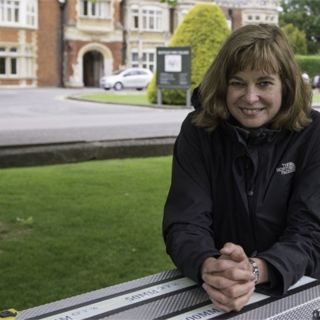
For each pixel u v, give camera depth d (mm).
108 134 12297
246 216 2188
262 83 2113
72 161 9438
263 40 2092
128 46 45156
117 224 5586
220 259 1855
